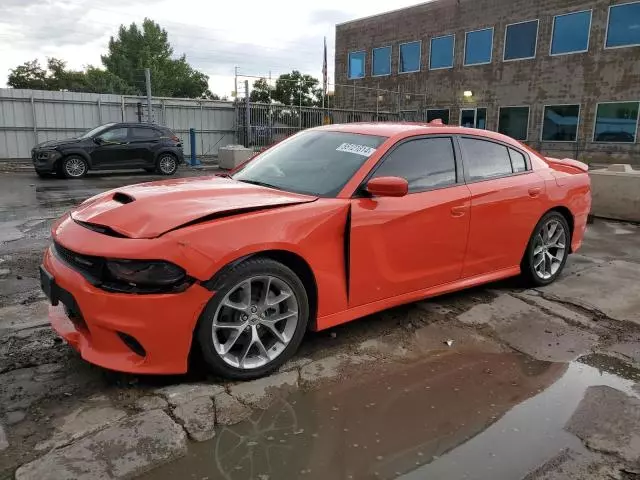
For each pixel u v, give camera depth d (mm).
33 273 4941
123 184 13000
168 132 16047
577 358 3418
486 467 2305
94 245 2664
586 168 5324
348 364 3229
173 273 2590
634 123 21188
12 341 3381
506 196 4207
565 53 22781
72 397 2729
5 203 9570
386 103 30531
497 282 4926
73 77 64750
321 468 2264
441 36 27297
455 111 27250
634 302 4430
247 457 2312
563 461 2359
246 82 22016
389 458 2352
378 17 30141
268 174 3783
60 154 13961
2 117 18641
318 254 3098
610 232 7508
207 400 2738
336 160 3621
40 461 2219
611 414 2756
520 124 24812
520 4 23938
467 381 3080
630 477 2270
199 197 3078
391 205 3426
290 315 3055
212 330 2752
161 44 71250
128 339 2666
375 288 3436
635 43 20766
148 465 2227
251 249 2785
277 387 2914
